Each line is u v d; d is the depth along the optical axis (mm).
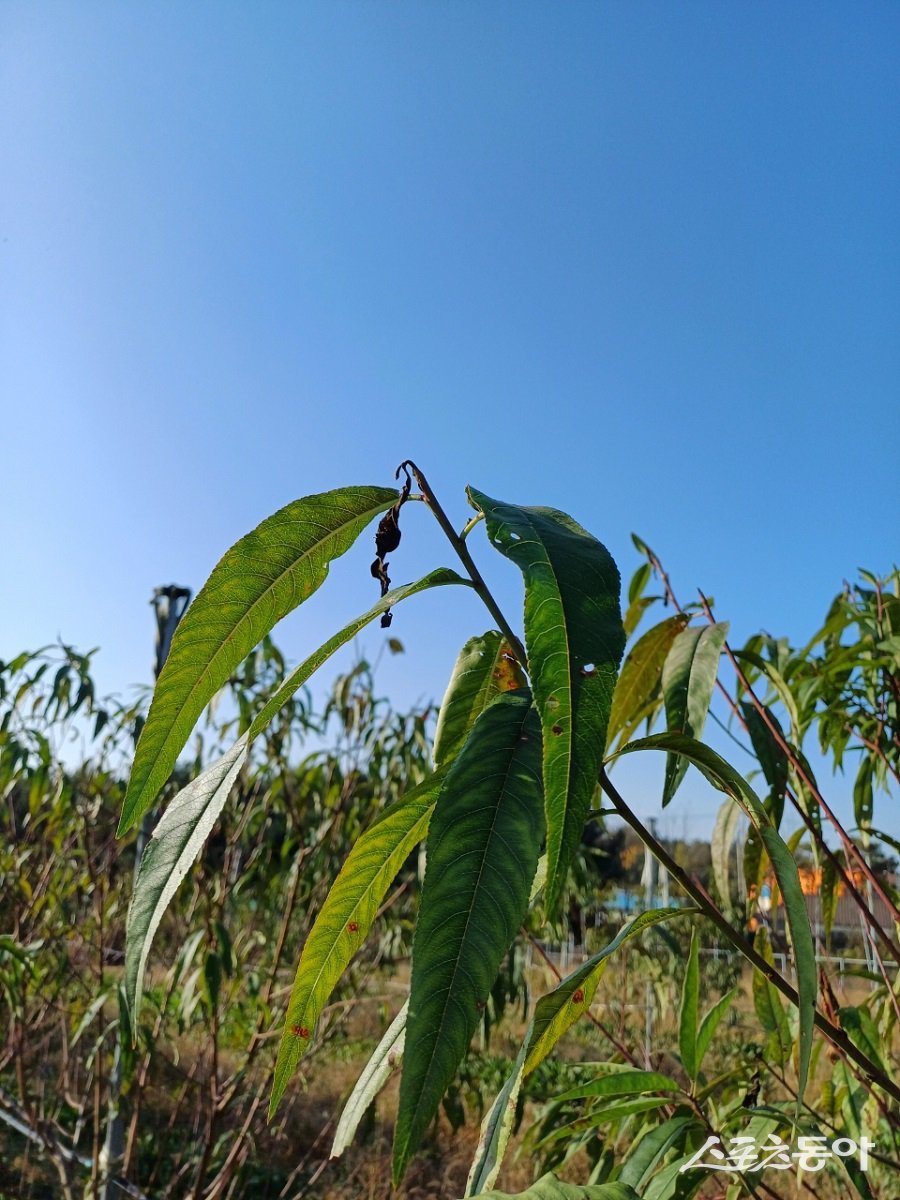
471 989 522
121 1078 3045
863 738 1687
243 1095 3492
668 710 1120
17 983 3268
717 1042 4551
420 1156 4617
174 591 3416
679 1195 1140
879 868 1807
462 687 836
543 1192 705
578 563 537
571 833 480
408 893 3629
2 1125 4457
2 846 3684
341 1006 3564
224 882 3176
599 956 740
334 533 725
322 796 3512
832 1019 1382
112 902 3777
